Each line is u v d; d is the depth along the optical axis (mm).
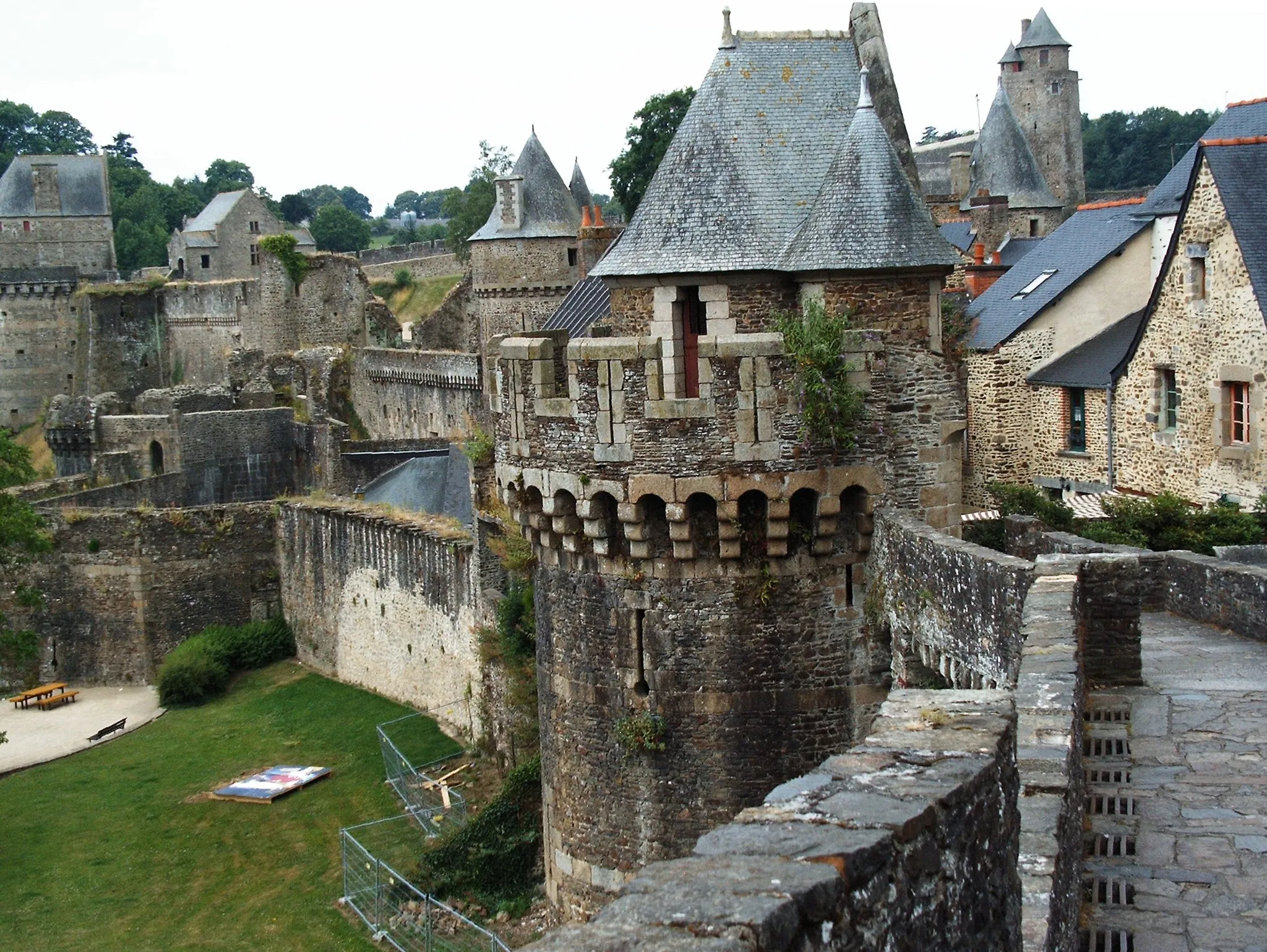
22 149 159875
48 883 33750
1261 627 18000
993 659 15414
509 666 33625
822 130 21406
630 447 19328
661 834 20500
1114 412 36750
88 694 52469
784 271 19969
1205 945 9914
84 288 115250
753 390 18953
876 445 19531
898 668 18844
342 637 49344
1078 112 103938
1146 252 39625
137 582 53562
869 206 19734
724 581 19734
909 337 19719
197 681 49250
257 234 120312
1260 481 30656
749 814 6754
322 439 65000
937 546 17141
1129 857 11336
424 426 76500
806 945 5613
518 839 28875
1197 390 32938
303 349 91125
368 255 125250
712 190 20750
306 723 44844
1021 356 40094
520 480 20984
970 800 7258
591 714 20953
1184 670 16500
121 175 154875
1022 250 64000
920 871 6656
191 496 69625
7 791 40812
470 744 38531
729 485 19109
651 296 20781
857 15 22219
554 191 69875
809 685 19875
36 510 53469
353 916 29641
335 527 49062
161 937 30250
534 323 69000
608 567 20328
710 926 5301
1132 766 13258
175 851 35250
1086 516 31656
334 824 35531
